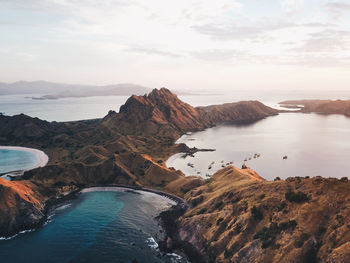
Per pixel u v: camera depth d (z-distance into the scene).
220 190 144.25
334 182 99.12
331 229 83.19
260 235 94.88
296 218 91.75
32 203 145.25
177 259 105.38
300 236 85.56
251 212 105.06
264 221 100.38
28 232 128.25
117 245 115.25
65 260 104.88
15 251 112.25
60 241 119.31
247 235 99.50
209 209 129.62
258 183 127.25
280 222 94.56
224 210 118.44
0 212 133.12
